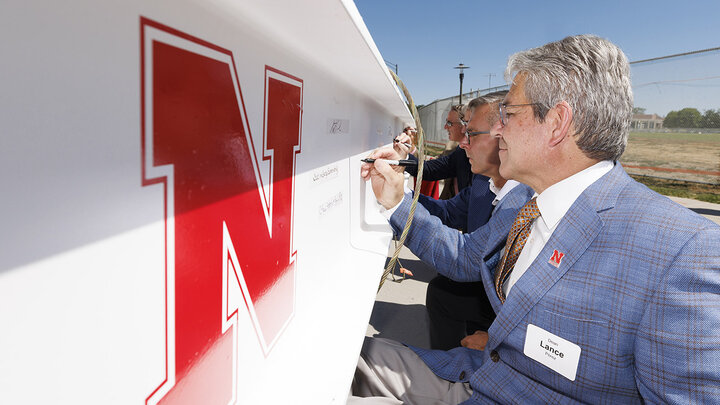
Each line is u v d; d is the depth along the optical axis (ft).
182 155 1.48
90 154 1.04
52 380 0.99
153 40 1.26
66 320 1.01
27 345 0.92
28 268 0.90
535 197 3.76
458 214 8.21
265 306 2.52
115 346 1.20
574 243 3.10
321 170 3.88
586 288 2.99
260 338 2.45
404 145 9.75
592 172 3.26
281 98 2.66
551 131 3.17
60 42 0.92
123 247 1.20
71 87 0.96
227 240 1.93
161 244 1.40
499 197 5.94
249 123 2.13
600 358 2.96
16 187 0.86
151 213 1.32
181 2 1.40
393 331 8.16
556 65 3.03
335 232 4.70
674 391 2.57
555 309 3.14
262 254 2.42
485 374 3.80
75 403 1.06
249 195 2.18
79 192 1.02
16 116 0.84
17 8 0.82
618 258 2.87
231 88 1.88
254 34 2.11
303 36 2.30
